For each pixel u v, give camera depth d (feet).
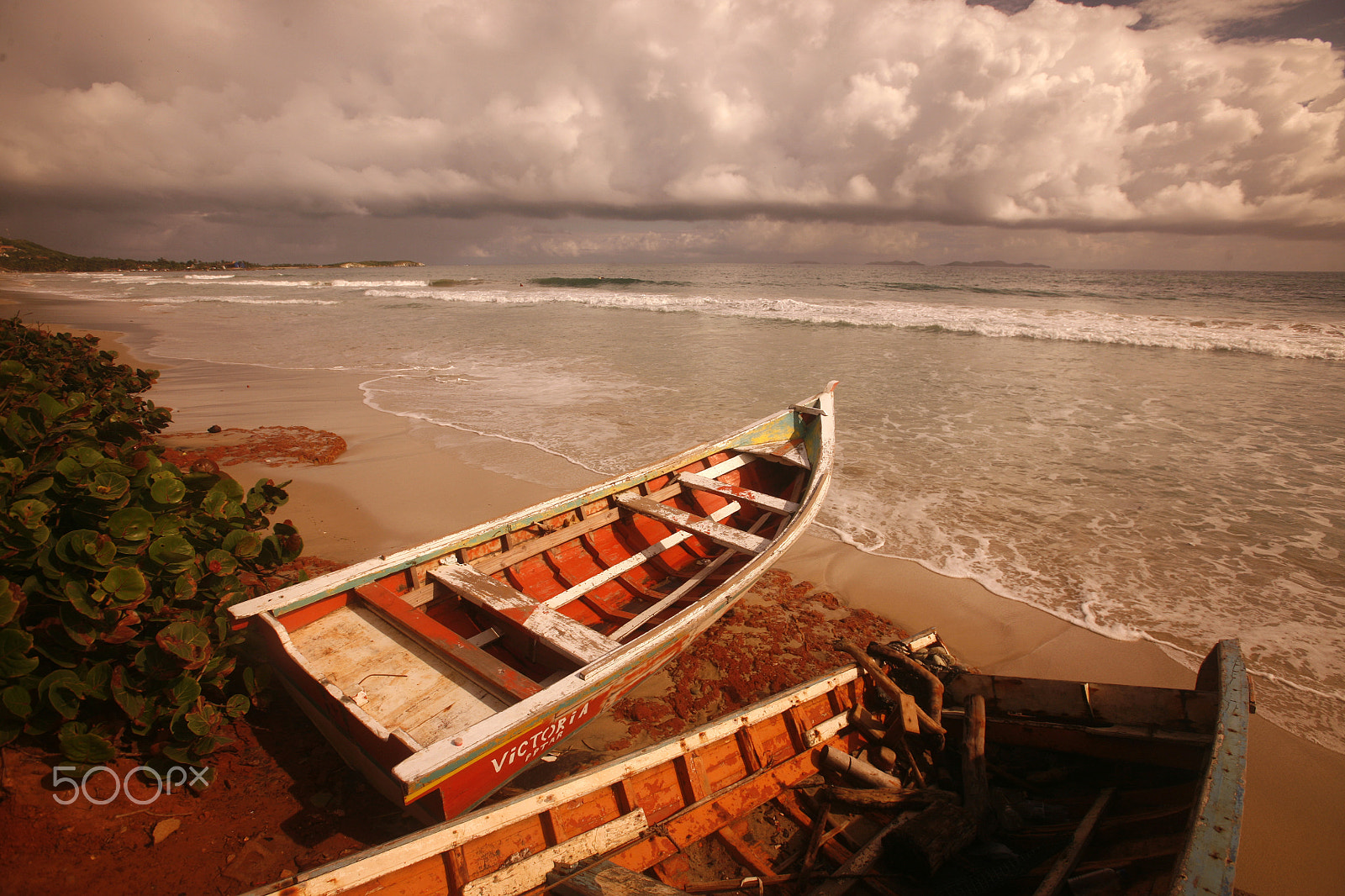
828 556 22.38
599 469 29.50
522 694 11.06
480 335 72.90
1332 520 24.26
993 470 29.68
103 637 10.68
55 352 28.78
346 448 32.73
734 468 23.88
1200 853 7.59
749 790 11.34
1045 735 12.38
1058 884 8.99
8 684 9.96
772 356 57.57
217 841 10.02
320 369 53.83
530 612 13.62
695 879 10.28
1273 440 33.35
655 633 13.05
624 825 10.02
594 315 93.09
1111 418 37.63
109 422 16.99
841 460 31.12
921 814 10.48
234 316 97.40
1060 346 61.62
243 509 14.51
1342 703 15.19
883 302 104.63
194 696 10.91
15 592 9.90
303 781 11.66
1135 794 10.91
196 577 12.41
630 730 14.30
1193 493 26.89
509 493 26.86
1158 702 11.56
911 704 12.72
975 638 17.95
